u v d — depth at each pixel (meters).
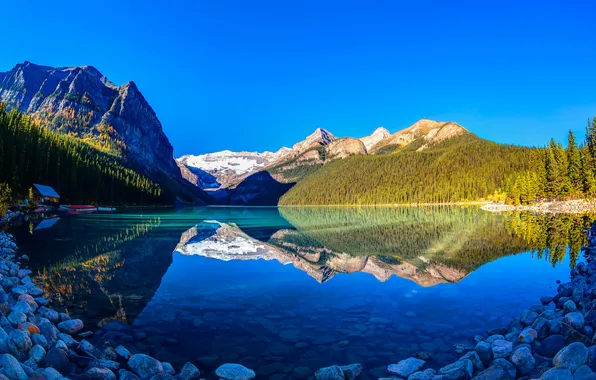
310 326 9.34
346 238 30.39
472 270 16.27
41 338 7.09
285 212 106.56
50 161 87.25
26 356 6.48
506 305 11.04
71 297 11.75
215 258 19.64
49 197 72.62
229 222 54.12
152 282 14.09
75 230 33.56
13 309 8.73
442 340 8.39
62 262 17.41
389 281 14.34
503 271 15.98
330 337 8.61
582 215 50.25
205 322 9.63
